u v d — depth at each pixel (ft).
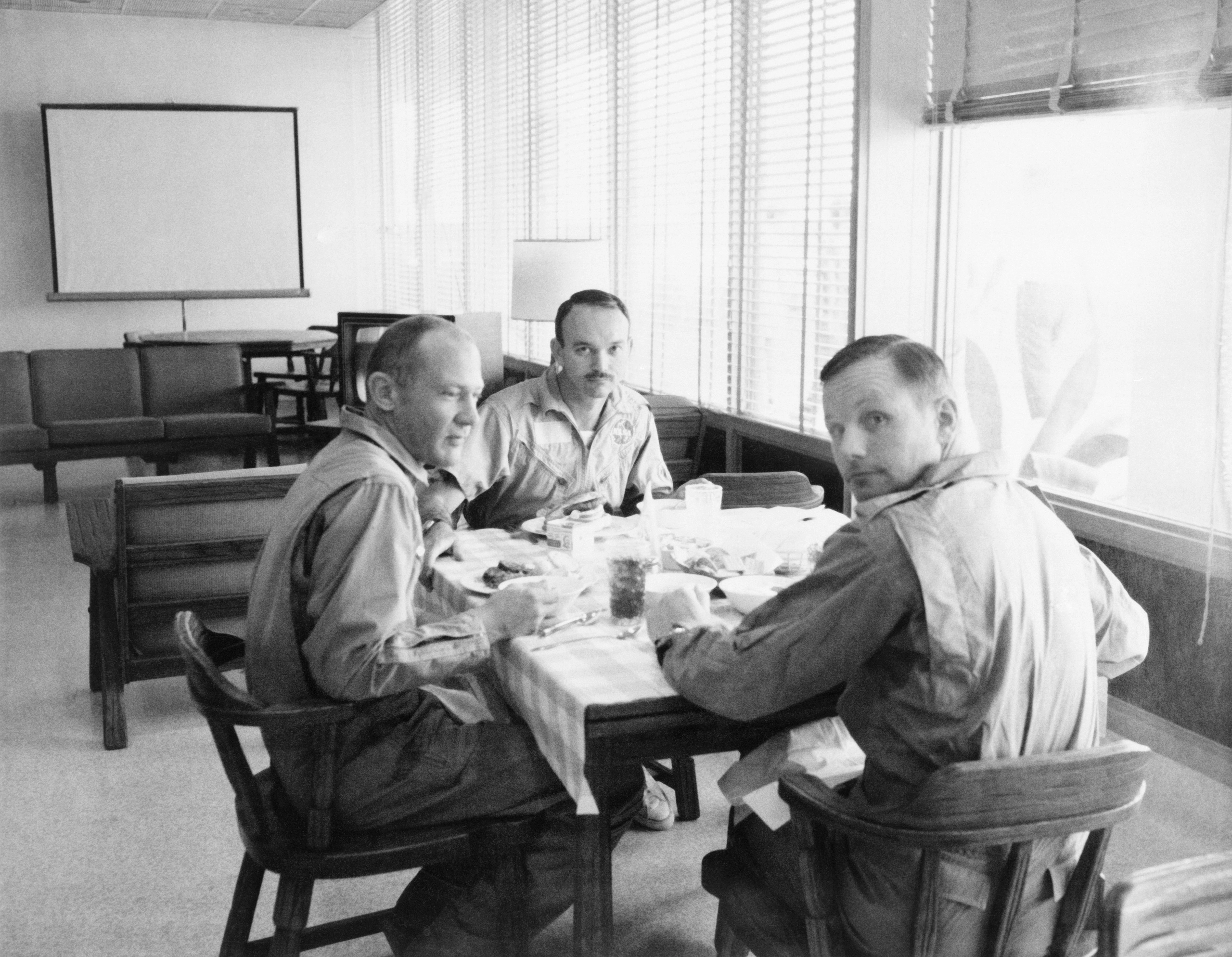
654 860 8.60
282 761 6.02
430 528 7.88
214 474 10.92
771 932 5.41
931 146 11.17
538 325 20.89
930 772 4.85
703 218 14.58
